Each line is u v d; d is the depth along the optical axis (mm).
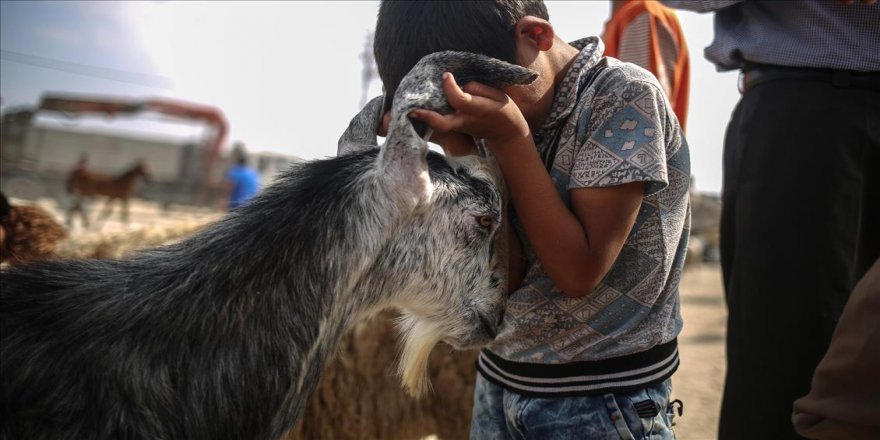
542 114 1817
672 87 2797
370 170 1677
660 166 1657
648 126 1690
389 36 1786
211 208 24625
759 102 2428
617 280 1839
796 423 1687
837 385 1579
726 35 2609
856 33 2266
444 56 1543
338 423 3014
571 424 1854
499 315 1814
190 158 28297
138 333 1529
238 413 1577
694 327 8734
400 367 1933
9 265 1744
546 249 1680
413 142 1562
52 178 22844
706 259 18594
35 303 1537
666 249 1835
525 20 1699
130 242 3580
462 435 3311
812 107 2295
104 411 1465
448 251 1717
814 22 2326
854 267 2295
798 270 2285
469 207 1725
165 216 21172
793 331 2285
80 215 19719
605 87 1764
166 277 1602
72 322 1522
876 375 1510
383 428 3123
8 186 21953
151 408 1496
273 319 1605
